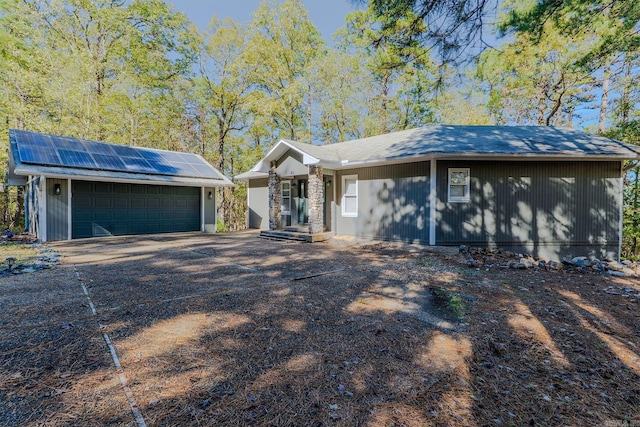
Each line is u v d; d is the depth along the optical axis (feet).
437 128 34.78
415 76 55.88
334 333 10.59
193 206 46.83
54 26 50.62
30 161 31.96
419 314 12.52
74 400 6.75
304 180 42.06
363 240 33.09
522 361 9.19
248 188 55.77
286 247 30.94
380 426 6.29
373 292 15.42
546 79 44.78
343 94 66.08
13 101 49.96
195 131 72.08
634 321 12.34
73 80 49.70
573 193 27.27
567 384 8.15
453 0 13.80
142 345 9.38
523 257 24.86
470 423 6.53
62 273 18.58
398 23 15.21
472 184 27.76
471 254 25.63
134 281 16.90
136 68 58.59
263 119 69.00
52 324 10.78
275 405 6.81
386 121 65.92
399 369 8.45
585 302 14.52
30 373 7.73
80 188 36.22
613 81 44.06
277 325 11.14
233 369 8.20
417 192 29.45
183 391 7.18
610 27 21.36
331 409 6.75
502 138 29.66
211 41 65.67
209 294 14.66
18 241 33.42
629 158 25.26
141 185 41.42
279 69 64.90
